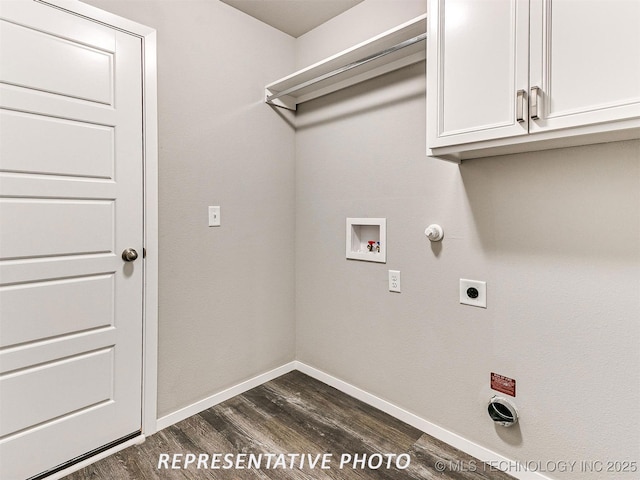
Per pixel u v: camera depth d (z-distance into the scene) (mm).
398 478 1496
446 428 1737
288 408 2037
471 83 1243
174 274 1872
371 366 2066
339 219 2207
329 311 2303
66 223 1493
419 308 1820
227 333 2133
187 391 1946
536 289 1424
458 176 1636
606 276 1263
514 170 1460
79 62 1505
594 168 1268
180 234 1889
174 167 1852
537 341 1431
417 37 1512
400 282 1896
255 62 2221
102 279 1606
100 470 1527
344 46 2148
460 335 1666
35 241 1418
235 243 2154
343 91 2150
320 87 2238
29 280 1409
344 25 2145
